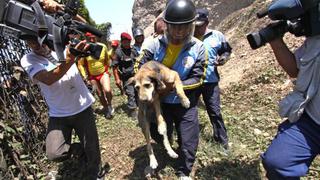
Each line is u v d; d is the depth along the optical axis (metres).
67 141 4.61
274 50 3.14
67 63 3.96
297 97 2.94
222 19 19.39
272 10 2.88
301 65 2.92
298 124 2.93
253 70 9.95
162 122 4.52
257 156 5.39
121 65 8.17
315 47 2.87
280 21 3.00
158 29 4.93
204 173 5.02
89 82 8.03
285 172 2.89
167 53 4.46
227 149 5.62
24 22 3.47
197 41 4.54
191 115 4.54
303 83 2.91
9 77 5.55
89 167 4.80
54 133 4.54
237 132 6.36
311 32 2.88
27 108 5.91
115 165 5.46
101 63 8.00
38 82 4.54
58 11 3.89
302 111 2.88
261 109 7.59
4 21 3.45
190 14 4.06
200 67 4.54
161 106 4.66
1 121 4.98
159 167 5.22
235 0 18.89
